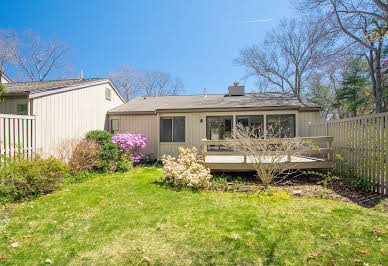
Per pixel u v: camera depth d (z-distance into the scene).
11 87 8.69
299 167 6.25
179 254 2.47
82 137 8.96
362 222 3.12
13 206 4.22
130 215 3.62
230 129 10.16
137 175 7.11
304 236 2.79
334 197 4.49
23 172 4.73
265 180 5.39
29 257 2.47
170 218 3.46
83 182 6.25
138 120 11.24
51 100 7.50
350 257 2.31
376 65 12.61
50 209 4.02
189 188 5.25
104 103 11.22
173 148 10.56
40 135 6.95
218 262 2.30
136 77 31.92
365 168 4.88
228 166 6.47
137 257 2.44
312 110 9.85
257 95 12.80
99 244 2.73
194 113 10.45
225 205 4.06
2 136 5.48
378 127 4.48
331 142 6.32
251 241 2.70
